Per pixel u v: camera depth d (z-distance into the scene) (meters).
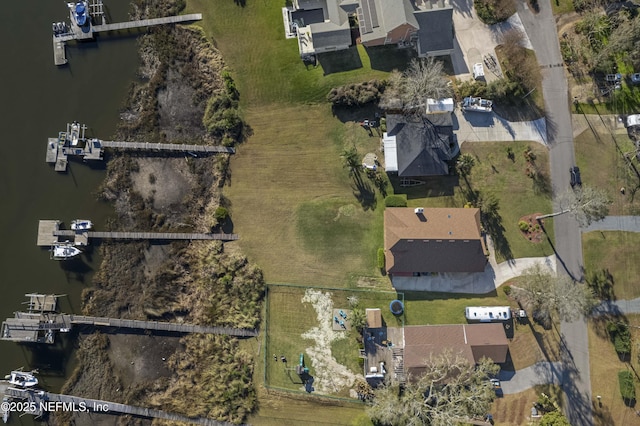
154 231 62.91
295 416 60.19
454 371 57.03
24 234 63.41
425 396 58.69
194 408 60.62
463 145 61.56
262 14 63.69
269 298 61.31
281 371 60.59
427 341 58.12
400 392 58.69
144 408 61.28
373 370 58.62
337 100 61.09
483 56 61.97
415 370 57.34
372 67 62.28
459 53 62.03
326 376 60.19
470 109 61.22
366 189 61.62
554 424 54.91
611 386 58.84
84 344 62.78
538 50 61.91
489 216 60.78
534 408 58.47
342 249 61.28
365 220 61.38
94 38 64.75
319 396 59.97
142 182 63.66
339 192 61.88
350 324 60.12
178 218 63.12
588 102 61.53
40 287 63.03
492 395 54.00
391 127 60.62
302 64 62.94
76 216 63.50
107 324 62.16
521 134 61.50
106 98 64.44
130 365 62.34
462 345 57.53
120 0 65.00
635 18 59.12
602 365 59.12
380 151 61.84
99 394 62.00
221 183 62.81
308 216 61.88
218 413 60.25
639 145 60.53
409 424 54.16
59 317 61.94
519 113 61.62
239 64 63.47
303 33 62.09
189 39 64.00
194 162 63.47
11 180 63.97
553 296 55.62
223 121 62.22
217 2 64.06
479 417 57.94
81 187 63.78
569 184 60.94
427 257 58.34
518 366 59.19
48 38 64.88
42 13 65.12
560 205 60.69
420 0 61.06
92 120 64.19
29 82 64.69
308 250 61.53
